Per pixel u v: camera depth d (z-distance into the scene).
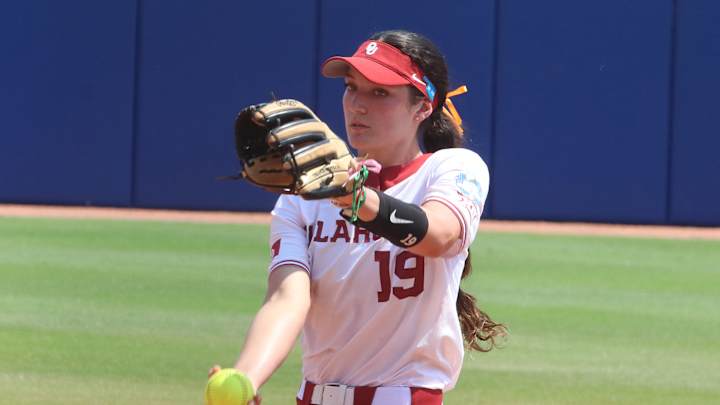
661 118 57.09
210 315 29.41
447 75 10.13
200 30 58.44
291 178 7.77
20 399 20.78
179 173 59.06
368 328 9.73
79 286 33.44
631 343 27.80
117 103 58.81
